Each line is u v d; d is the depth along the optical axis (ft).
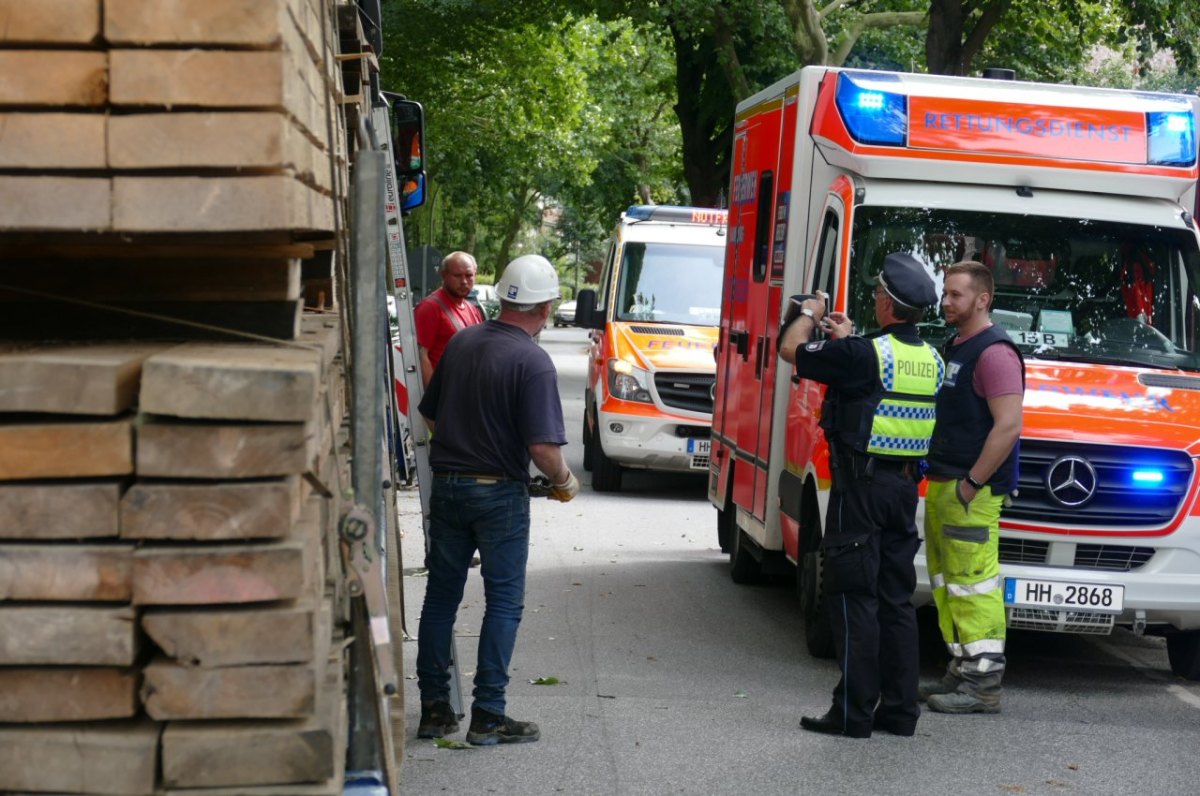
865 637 26.63
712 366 62.44
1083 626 30.25
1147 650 36.58
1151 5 92.22
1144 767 25.64
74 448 10.75
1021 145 33.65
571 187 196.54
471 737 25.67
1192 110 34.63
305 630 10.93
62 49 10.43
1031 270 33.45
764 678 31.45
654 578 43.62
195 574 10.80
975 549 28.60
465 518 25.27
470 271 41.22
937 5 85.61
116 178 10.53
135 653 10.85
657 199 207.92
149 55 10.37
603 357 64.49
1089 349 32.78
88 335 12.87
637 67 182.39
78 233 10.81
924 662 34.01
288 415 10.73
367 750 13.47
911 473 26.78
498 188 191.52
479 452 25.05
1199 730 28.40
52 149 10.43
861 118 33.60
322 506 12.45
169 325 12.87
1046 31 111.14
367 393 12.85
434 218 195.62
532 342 25.31
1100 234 33.81
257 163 10.50
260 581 10.85
